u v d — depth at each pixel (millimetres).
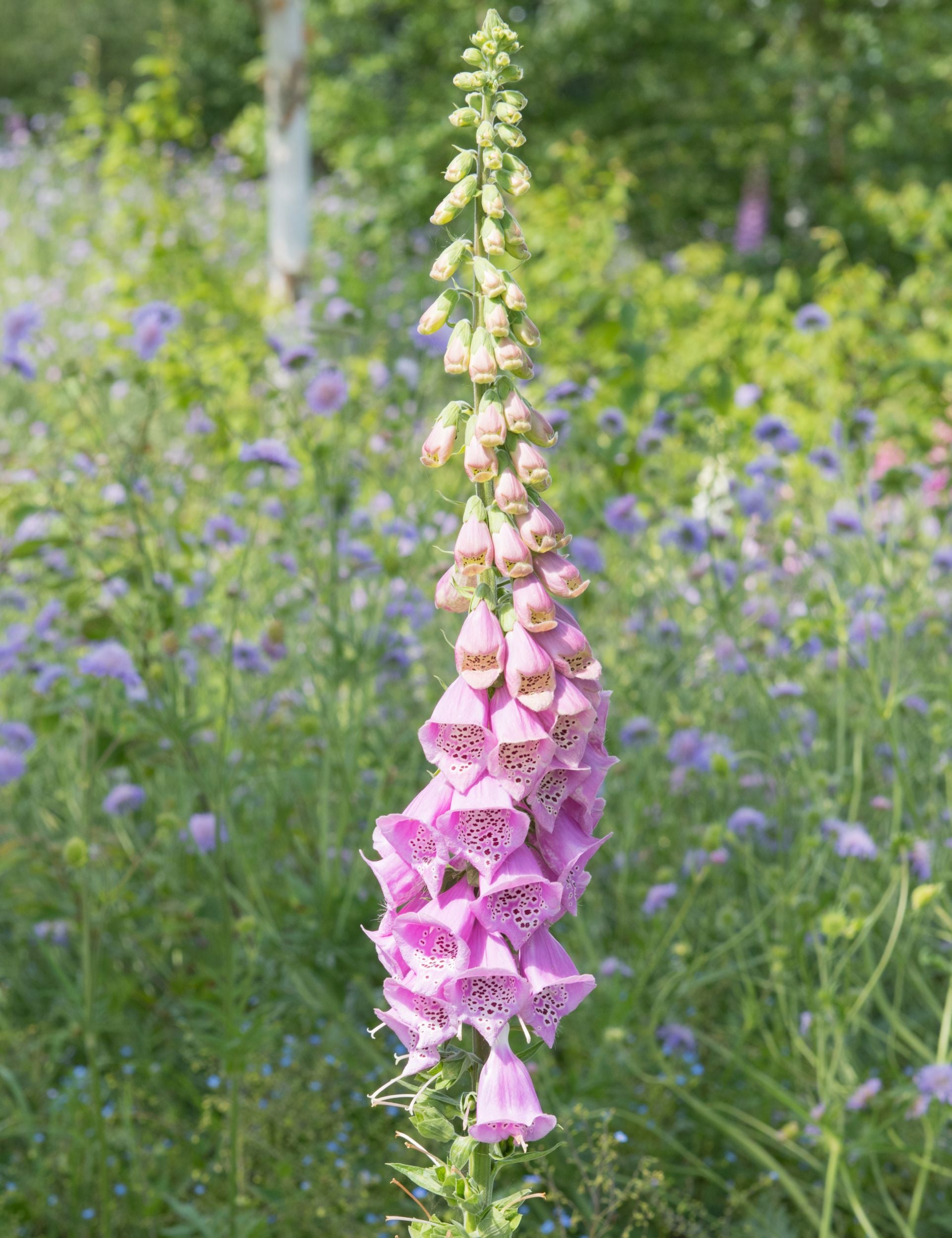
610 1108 3492
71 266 12398
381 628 4809
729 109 19344
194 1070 3918
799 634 4113
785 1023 3945
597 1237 3211
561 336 7969
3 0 27859
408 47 19219
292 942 4023
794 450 5078
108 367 5543
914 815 3883
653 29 18891
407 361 5668
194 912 3932
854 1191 3254
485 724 1818
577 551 4781
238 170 15812
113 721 4047
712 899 4305
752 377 8352
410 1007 1868
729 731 4883
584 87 20719
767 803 4734
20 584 5203
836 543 4734
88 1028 3402
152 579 4137
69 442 5777
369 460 5398
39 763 4883
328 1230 3412
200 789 3967
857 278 8734
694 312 10023
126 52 28203
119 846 3975
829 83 19172
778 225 20594
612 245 10234
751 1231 3369
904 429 5770
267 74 10492
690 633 4988
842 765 4227
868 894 4059
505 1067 1837
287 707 4734
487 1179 1937
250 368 5273
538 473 1786
